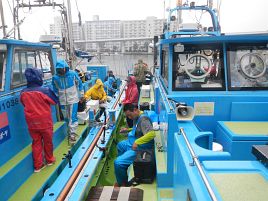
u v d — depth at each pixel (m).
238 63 3.16
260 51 3.13
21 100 3.32
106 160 4.36
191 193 1.38
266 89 3.15
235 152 2.56
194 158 1.52
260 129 2.72
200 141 2.35
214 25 4.11
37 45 4.12
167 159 2.71
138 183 3.24
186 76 3.21
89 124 5.12
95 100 6.09
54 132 4.13
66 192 2.65
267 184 1.29
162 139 3.36
